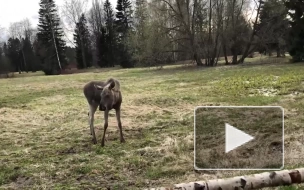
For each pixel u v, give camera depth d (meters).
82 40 63.28
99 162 7.33
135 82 24.98
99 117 12.37
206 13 36.91
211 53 37.47
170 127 10.26
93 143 8.90
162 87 20.73
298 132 8.54
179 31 37.19
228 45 37.06
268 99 13.61
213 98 15.07
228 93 16.16
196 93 16.98
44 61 59.62
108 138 9.34
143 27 38.38
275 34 36.69
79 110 14.01
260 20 37.06
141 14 38.78
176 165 6.86
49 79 33.38
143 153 7.79
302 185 5.10
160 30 37.06
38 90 22.67
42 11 59.34
